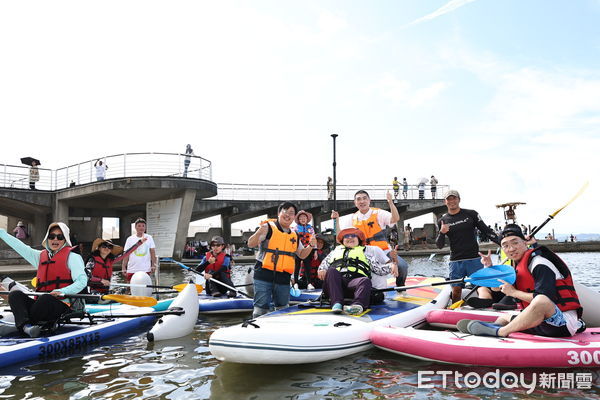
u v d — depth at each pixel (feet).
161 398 10.45
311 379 11.58
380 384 11.10
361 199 20.11
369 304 17.19
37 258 15.90
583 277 39.40
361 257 16.85
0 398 10.53
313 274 26.35
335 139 48.26
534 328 12.64
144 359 13.85
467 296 18.04
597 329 12.96
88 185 61.82
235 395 10.55
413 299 18.72
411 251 76.59
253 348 12.09
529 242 18.51
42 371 12.60
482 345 12.04
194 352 14.70
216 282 23.85
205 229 106.52
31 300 14.98
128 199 70.28
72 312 15.85
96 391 10.97
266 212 89.30
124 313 19.24
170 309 17.57
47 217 71.87
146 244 26.07
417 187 94.02
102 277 22.24
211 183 66.33
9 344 13.53
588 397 9.93
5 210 69.77
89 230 79.82
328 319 14.56
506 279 12.91
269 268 16.37
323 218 95.04
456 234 20.38
